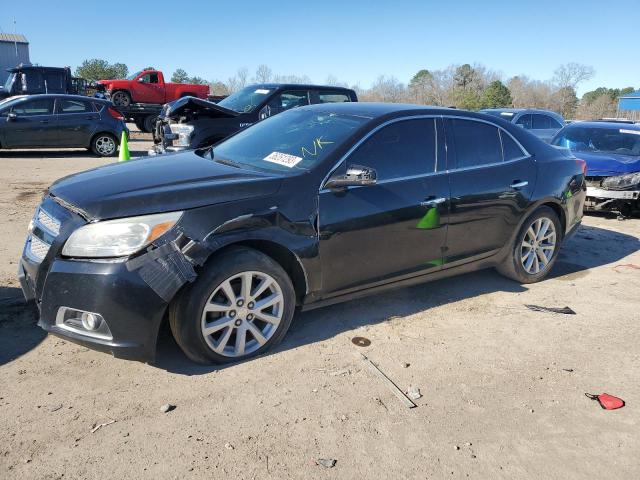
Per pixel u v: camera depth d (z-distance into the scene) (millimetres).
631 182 7910
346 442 2812
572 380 3535
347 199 3756
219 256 3311
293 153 3973
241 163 4070
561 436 2957
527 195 4875
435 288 5074
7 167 12031
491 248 4781
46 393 3111
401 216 4023
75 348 3627
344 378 3410
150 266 3045
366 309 4496
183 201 3236
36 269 3242
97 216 3082
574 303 4855
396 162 4090
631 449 2881
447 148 4410
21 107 13648
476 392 3338
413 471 2629
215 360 3426
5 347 3598
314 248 3629
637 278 5613
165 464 2590
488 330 4215
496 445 2855
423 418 3049
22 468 2521
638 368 3730
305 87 9984
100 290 2988
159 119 9664
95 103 14602
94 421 2879
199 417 2951
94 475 2502
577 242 7035
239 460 2641
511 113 15703
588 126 9578
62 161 13477
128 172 3738
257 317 3533
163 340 3760
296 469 2602
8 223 6801
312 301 3812
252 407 3064
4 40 52250
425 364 3645
